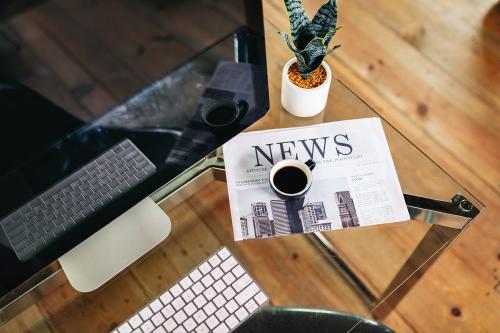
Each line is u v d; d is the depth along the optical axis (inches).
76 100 34.5
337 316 41.8
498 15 76.3
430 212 44.7
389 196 44.3
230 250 43.1
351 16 75.7
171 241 43.6
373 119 47.5
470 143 66.5
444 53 73.0
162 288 42.2
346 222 43.3
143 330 40.2
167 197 44.7
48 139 34.8
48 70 32.5
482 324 57.0
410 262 43.7
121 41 34.2
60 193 37.2
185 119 40.2
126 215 42.8
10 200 35.4
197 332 40.2
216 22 37.3
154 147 39.8
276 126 47.6
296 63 46.3
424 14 76.1
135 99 36.9
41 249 38.0
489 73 71.6
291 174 43.5
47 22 31.0
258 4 38.4
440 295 58.1
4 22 29.9
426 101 69.4
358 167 45.2
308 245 43.5
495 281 58.9
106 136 37.1
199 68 38.8
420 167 46.1
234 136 44.6
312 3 75.9
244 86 42.3
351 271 43.1
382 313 56.9
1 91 31.7
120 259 41.3
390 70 71.6
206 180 45.8
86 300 41.8
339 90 49.3
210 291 41.3
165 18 34.9
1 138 33.1
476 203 44.8
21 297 41.9
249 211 43.5
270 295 42.0
